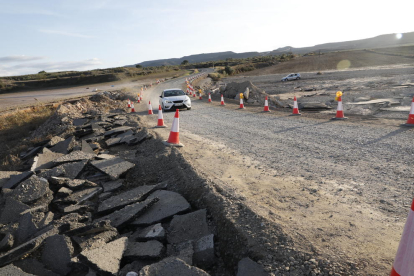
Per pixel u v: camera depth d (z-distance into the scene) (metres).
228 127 10.55
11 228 3.55
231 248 3.01
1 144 12.95
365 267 2.45
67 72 108.38
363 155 5.89
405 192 4.00
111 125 11.52
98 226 3.34
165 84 50.19
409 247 1.74
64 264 2.89
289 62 100.06
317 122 10.31
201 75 63.16
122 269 2.82
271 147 7.16
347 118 10.60
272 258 2.63
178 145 7.56
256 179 4.93
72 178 5.36
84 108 20.42
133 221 3.74
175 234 3.37
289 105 16.95
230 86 24.47
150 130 9.96
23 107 26.30
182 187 4.70
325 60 89.19
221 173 5.32
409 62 57.72
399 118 10.65
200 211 3.69
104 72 95.94
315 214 3.53
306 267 2.48
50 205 4.39
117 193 4.90
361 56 87.75
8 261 2.97
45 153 6.99
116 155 7.14
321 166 5.43
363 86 24.38
